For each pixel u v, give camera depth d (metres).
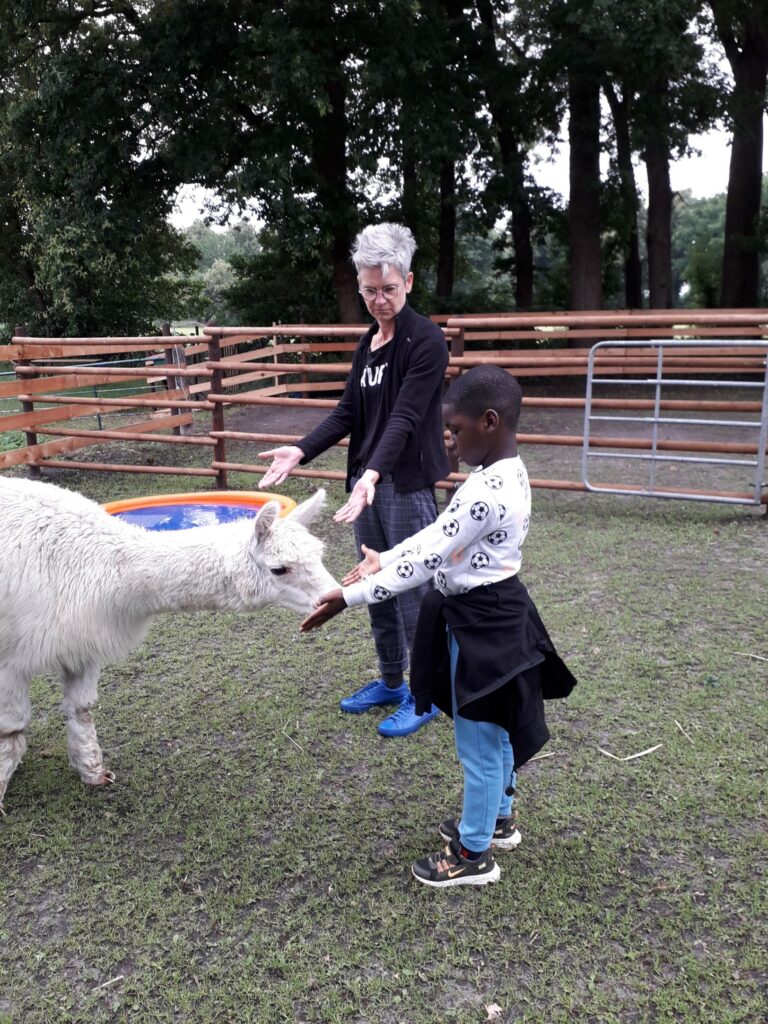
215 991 2.22
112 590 2.90
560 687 2.51
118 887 2.61
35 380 8.41
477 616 2.31
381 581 2.31
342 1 13.48
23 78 16.64
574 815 2.92
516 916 2.46
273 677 4.08
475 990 2.21
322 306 20.70
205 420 12.30
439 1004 2.16
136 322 23.31
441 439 3.31
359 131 15.21
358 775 3.21
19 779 3.21
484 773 2.45
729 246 19.72
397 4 13.23
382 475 2.95
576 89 17.00
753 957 2.28
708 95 16.08
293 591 2.86
